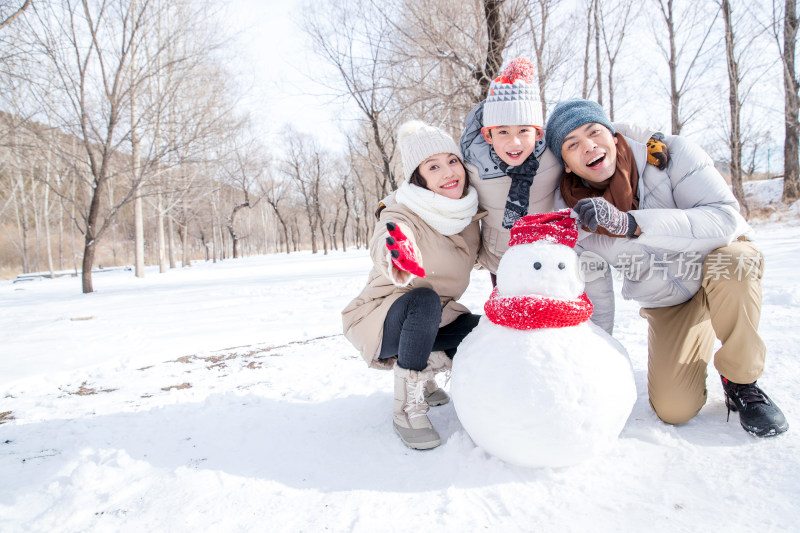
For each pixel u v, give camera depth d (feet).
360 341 7.53
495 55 29.27
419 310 6.87
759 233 44.42
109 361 13.69
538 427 5.30
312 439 7.22
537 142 7.29
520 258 5.89
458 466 6.03
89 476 6.15
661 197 6.93
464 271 7.72
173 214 82.38
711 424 6.73
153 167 42.68
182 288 38.22
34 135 38.88
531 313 5.55
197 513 5.37
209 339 16.31
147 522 5.25
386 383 9.85
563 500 5.18
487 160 7.44
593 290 7.38
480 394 5.60
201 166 57.41
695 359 6.73
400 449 6.75
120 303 29.99
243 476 6.16
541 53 31.78
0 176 91.20
